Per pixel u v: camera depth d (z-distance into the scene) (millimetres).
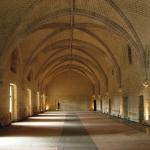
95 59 38438
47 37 27828
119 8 20656
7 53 22203
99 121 27625
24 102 31219
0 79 22109
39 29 25094
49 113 44438
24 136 16141
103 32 27266
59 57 40281
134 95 26109
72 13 22750
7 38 21750
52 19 22922
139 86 24047
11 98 26672
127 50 27969
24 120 29031
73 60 43406
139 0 18969
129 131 18391
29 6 20531
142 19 20391
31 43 28109
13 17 20875
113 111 36719
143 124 23219
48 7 21766
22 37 22641
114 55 30375
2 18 20766
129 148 11633
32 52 29281
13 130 19438
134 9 20031
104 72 40125
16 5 20188
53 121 27688
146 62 22609
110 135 16266
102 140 14141
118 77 31734
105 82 40875
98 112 47875
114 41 28453
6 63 22578
